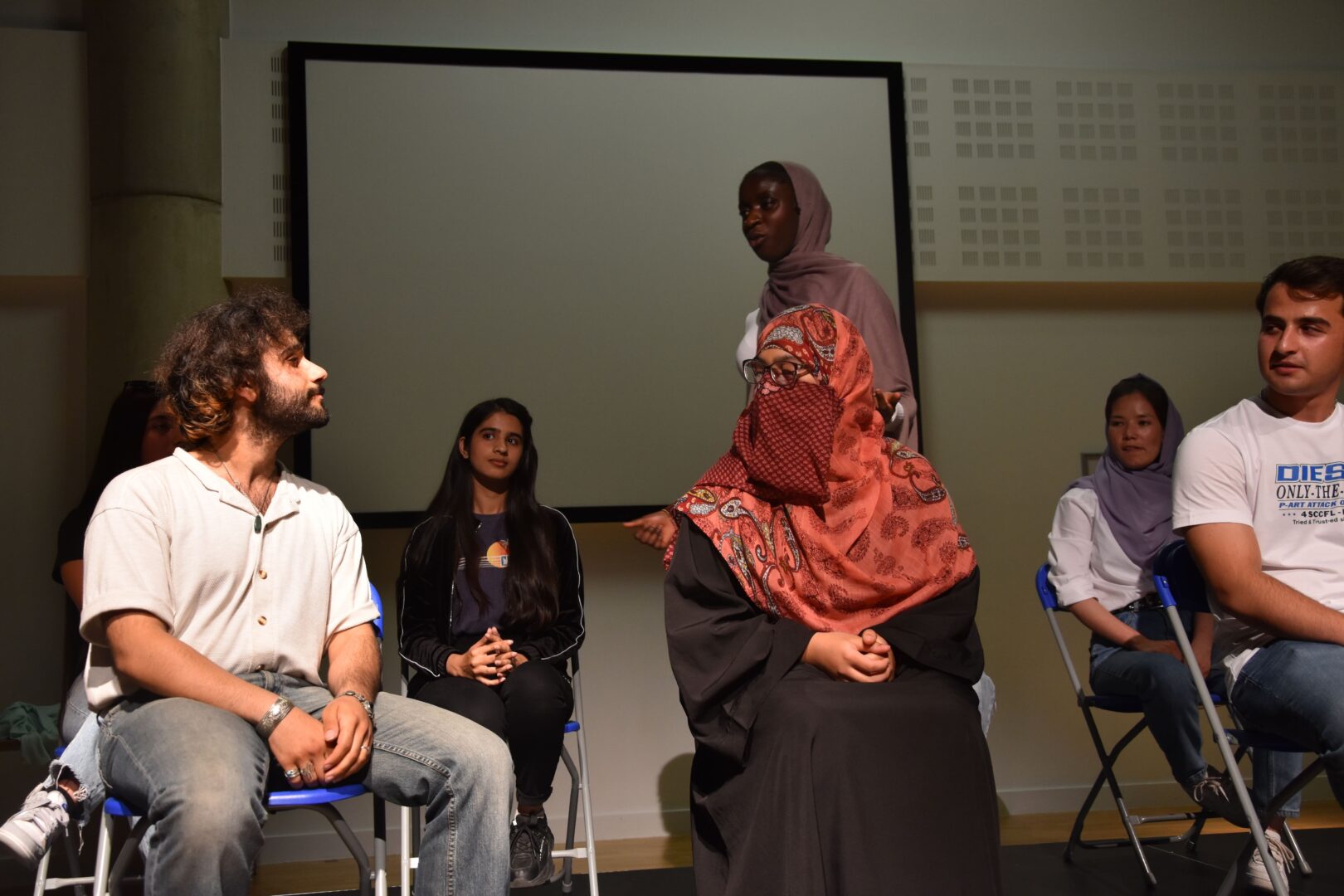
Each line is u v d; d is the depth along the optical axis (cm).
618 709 365
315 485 203
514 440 287
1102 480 326
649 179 368
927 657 189
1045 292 398
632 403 362
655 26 379
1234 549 214
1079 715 388
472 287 356
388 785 177
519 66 364
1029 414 393
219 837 152
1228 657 219
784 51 385
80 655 266
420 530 286
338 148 351
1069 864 302
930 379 388
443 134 358
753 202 371
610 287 364
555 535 289
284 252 348
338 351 348
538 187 362
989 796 178
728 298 369
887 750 172
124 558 171
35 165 340
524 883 261
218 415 185
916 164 380
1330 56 415
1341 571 218
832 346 212
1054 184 387
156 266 332
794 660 186
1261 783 275
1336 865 289
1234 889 268
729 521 202
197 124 341
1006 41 399
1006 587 387
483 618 278
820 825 169
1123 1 407
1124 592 311
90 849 320
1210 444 224
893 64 383
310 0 361
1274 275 227
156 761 158
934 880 167
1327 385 220
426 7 366
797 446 201
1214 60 410
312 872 328
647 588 371
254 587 183
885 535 204
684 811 363
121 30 337
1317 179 401
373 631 197
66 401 348
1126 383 331
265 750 169
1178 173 394
